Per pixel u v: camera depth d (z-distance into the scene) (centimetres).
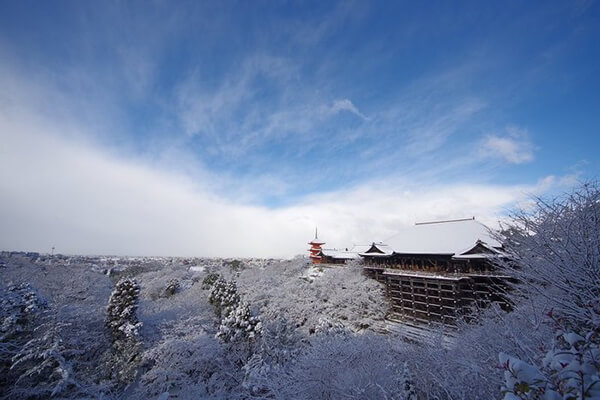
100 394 2025
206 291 5241
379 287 4106
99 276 5878
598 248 650
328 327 2661
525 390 353
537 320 762
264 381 1424
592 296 611
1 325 2105
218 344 2511
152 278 7388
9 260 5553
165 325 3173
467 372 798
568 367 349
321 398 1113
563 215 756
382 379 1033
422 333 1525
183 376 2241
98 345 2631
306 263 6581
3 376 1975
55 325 2344
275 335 2680
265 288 5228
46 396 1995
